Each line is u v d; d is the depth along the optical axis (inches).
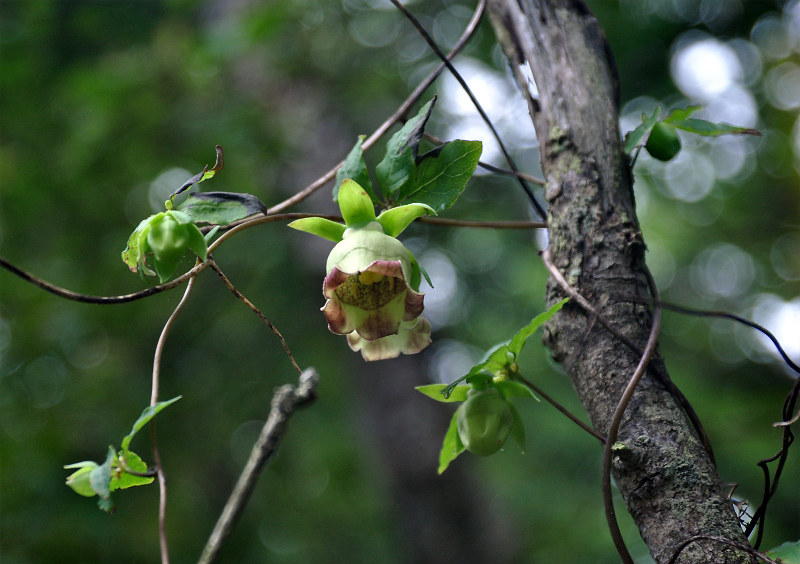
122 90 226.5
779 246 330.3
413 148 61.3
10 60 266.1
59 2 264.2
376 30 276.2
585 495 365.4
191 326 276.8
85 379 270.2
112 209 265.9
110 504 53.9
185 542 273.3
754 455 271.1
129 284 264.5
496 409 63.7
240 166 241.3
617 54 261.6
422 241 335.3
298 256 265.4
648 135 66.4
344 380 311.9
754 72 299.3
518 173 75.4
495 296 398.0
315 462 350.6
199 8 275.9
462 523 245.3
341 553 381.4
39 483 246.5
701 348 352.2
